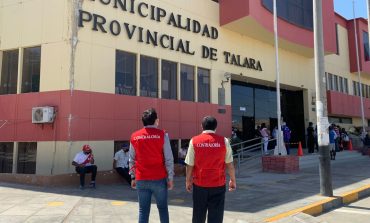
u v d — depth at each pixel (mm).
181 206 8406
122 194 9930
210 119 5250
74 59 12242
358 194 10195
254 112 22016
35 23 13031
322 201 8758
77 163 10914
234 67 18844
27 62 13250
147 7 14828
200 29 17156
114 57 13414
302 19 21859
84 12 12641
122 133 13398
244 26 18312
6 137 13148
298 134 24672
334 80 28359
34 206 8180
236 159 16219
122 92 13703
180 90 16031
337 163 18328
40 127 12430
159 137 5191
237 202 8836
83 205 8359
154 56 14891
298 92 25062
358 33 30969
